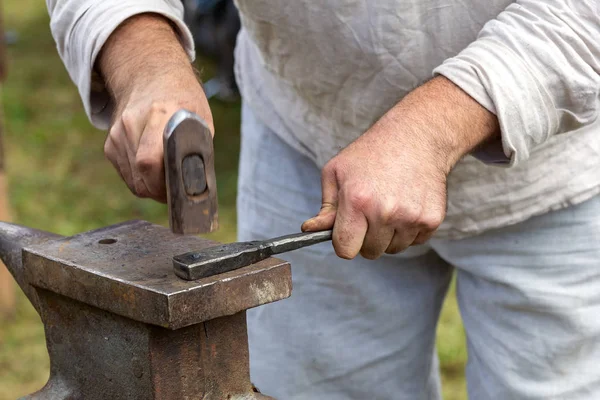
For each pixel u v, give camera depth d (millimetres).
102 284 1151
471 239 1689
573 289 1615
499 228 1647
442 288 1956
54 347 1332
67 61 1562
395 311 1863
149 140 1278
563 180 1557
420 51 1485
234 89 5750
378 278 1845
